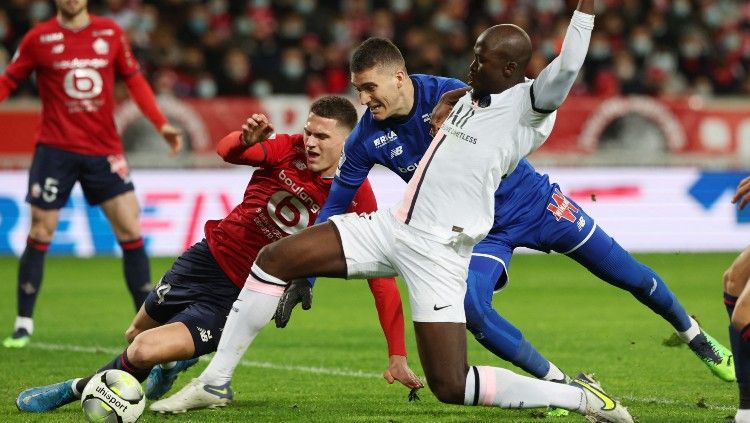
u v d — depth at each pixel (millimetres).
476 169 16469
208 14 63812
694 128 55094
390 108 19000
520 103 16422
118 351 27828
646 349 28266
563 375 19953
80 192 51281
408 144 19516
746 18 69625
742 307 16266
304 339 30172
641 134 54812
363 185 20172
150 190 50656
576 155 54188
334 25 63875
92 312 35344
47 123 29531
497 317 19469
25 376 23953
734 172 54156
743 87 64500
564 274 47031
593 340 29766
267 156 19625
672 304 21422
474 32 64000
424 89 19344
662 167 53875
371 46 18812
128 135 50906
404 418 19328
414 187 16734
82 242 51156
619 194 53438
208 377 18188
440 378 16719
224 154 19391
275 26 63938
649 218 53594
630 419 17391
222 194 51125
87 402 17500
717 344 21953
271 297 17375
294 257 17094
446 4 65250
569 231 20719
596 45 62188
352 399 21469
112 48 29953
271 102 52281
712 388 22797
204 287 19781
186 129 51531
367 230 17047
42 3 59969
